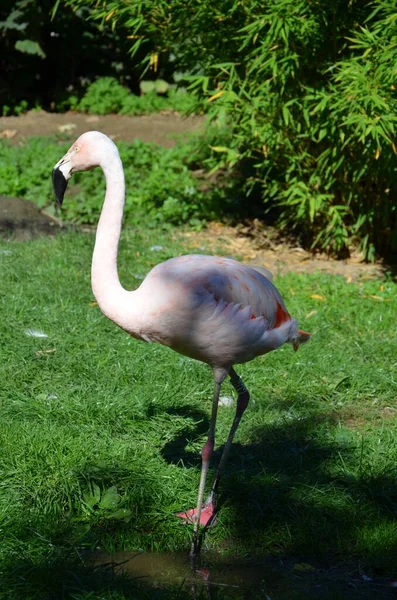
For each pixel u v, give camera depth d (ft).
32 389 18.78
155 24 29.81
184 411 18.51
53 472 15.10
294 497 15.08
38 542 13.29
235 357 13.91
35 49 51.55
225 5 27.89
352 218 30.14
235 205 35.73
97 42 55.47
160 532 14.23
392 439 17.39
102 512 14.29
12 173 36.76
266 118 28.66
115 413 17.78
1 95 53.42
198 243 31.42
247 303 13.65
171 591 12.63
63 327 22.11
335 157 28.30
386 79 24.16
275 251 31.27
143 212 34.17
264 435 17.61
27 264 27.14
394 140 25.70
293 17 25.76
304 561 13.79
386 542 13.87
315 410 18.90
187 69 33.22
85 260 28.07
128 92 55.11
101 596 12.03
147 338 13.82
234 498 15.08
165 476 15.39
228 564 13.66
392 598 12.85
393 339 22.76
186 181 36.63
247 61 29.53
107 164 13.83
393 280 28.02
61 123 50.42
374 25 24.67
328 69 26.27
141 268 27.73
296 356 21.33
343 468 16.20
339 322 23.70
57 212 33.65
